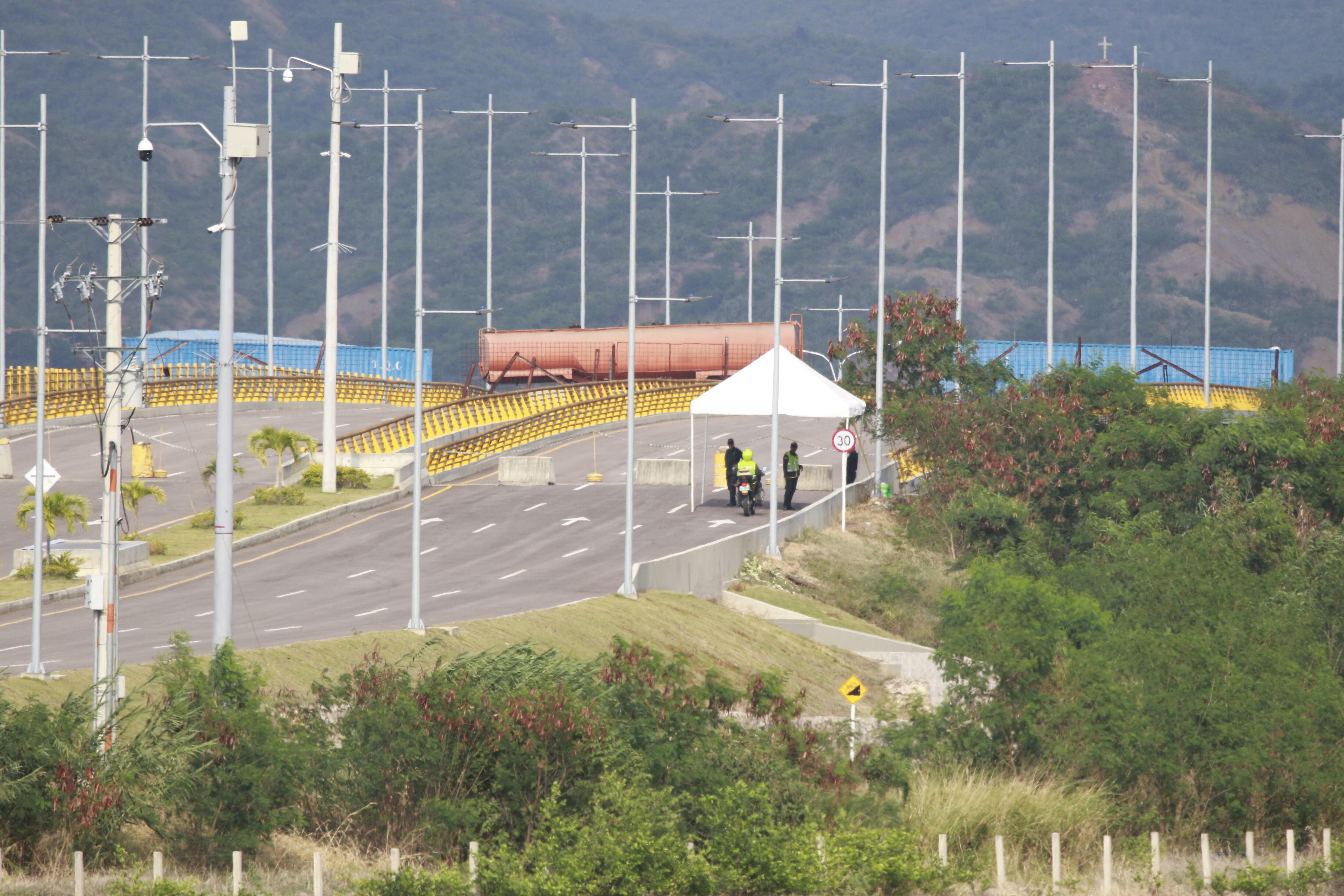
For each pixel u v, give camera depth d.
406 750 86.50
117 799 77.56
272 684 109.31
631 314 163.88
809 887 80.62
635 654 97.69
